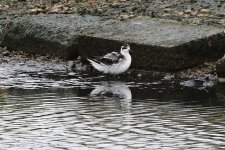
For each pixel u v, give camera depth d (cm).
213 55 2006
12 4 2859
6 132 1390
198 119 1461
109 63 1959
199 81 1817
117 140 1325
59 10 2630
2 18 2616
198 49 1970
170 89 1767
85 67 2084
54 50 2211
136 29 2138
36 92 1748
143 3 2712
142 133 1368
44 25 2262
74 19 2317
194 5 2634
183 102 1616
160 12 2539
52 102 1633
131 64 2022
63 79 1923
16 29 2325
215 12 2503
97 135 1360
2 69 2073
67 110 1555
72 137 1351
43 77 1953
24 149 1280
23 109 1566
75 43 2167
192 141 1309
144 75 1962
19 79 1923
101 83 1864
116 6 2658
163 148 1271
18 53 2302
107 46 2067
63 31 2212
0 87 1816
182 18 2425
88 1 2783
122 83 1859
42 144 1309
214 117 1474
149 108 1561
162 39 2002
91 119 1476
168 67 1945
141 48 1991
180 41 1959
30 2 2878
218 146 1277
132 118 1477
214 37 2002
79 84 1853
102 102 1628
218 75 1848
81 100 1652
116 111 1538
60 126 1428
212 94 1703
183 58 1944
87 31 2189
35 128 1416
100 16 2467
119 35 2091
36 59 2216
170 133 1364
